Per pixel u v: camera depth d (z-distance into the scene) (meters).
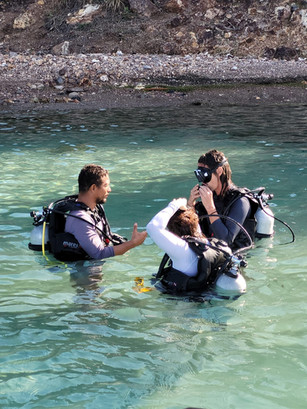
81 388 2.92
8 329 3.56
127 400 2.81
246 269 4.48
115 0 18.88
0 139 9.79
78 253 4.69
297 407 2.74
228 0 18.56
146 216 5.82
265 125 10.84
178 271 4.09
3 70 15.81
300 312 3.77
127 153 8.70
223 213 4.70
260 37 17.75
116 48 17.58
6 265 4.62
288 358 3.19
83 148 9.09
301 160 8.02
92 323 3.64
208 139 9.66
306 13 17.83
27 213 5.94
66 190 6.79
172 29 18.05
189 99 13.93
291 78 15.35
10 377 3.02
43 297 4.04
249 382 2.96
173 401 2.80
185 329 3.55
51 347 3.33
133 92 14.59
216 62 16.52
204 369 3.08
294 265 4.56
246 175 7.29
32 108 13.11
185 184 6.97
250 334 3.48
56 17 18.92
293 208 5.98
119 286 4.23
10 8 19.61
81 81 15.11
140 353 3.26
